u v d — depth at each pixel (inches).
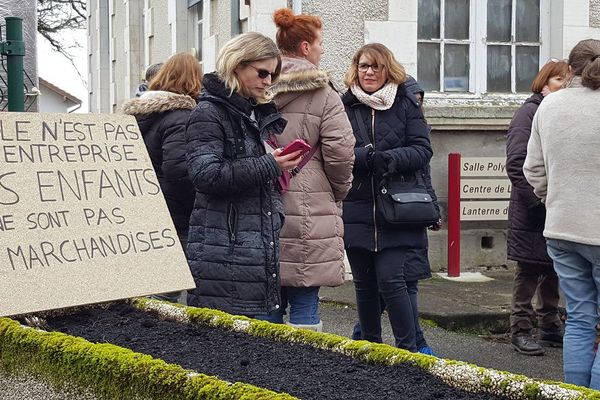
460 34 371.6
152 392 116.3
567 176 188.5
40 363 130.9
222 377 127.0
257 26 342.0
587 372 189.8
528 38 379.2
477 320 285.0
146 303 169.5
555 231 190.2
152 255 156.0
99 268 150.2
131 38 626.8
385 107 219.9
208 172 164.4
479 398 118.7
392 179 219.6
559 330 265.1
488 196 361.4
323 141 190.4
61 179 154.4
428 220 219.1
